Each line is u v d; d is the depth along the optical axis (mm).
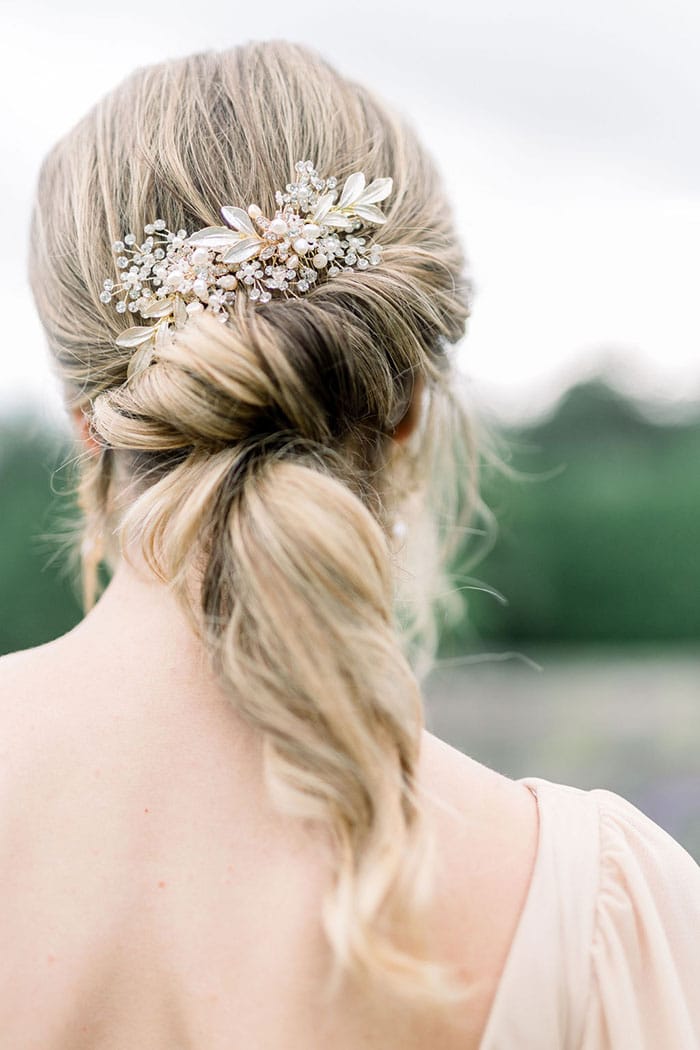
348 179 1062
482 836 947
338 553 903
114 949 895
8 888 901
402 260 1088
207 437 991
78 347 1088
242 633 909
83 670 984
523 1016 898
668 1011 938
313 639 887
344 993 882
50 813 917
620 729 7922
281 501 914
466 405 1650
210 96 1077
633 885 962
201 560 986
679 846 1035
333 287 1038
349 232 1074
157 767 930
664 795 5938
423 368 1108
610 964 933
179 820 917
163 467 1042
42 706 962
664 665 11539
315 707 885
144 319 1049
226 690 926
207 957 890
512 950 911
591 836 982
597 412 13977
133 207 1045
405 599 1490
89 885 902
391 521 1139
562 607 12711
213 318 1011
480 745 7422
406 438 1159
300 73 1109
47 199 1127
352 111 1116
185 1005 888
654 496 12742
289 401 972
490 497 5266
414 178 1151
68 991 889
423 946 884
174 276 1018
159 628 999
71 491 1428
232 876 903
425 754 978
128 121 1081
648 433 14016
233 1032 877
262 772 930
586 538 12695
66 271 1086
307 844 904
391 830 872
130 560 1040
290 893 893
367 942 839
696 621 12586
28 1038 884
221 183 1043
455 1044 898
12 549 9602
